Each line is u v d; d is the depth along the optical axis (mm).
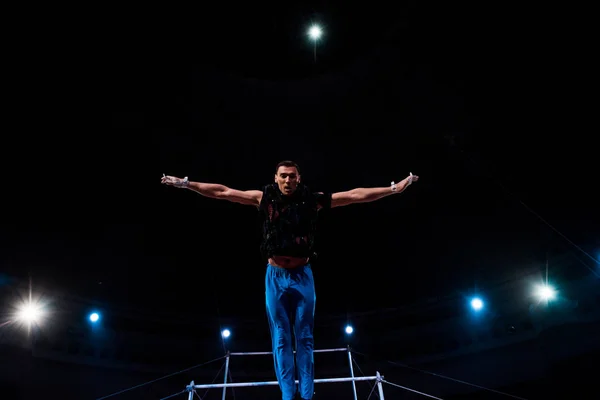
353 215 13352
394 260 13578
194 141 11344
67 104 9844
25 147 10047
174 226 12781
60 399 10852
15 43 8562
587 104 9289
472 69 9781
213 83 10312
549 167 10672
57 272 11281
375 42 9812
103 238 12000
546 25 8664
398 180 12352
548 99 9734
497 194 11828
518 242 12133
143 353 12500
